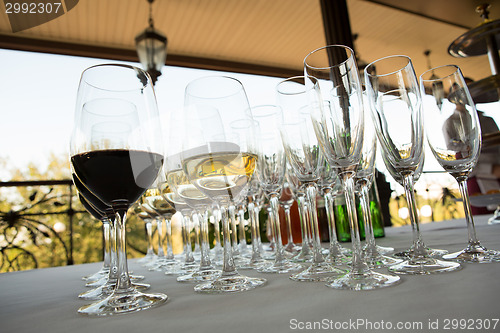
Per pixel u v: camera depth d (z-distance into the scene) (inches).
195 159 22.9
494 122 55.9
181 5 151.3
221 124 23.2
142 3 145.9
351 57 22.0
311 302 15.1
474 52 105.3
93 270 42.8
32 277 39.8
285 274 25.2
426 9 159.9
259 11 160.7
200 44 179.5
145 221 55.4
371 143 28.4
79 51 160.7
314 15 166.1
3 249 99.9
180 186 29.7
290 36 180.4
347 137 21.2
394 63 23.9
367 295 15.4
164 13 154.7
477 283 15.2
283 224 55.9
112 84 19.7
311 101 22.3
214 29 169.5
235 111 23.7
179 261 43.8
